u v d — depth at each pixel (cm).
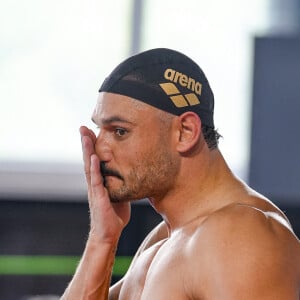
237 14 1163
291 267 350
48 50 1166
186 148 385
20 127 1170
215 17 1166
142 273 409
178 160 388
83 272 419
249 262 342
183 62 395
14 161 1156
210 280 347
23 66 1165
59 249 938
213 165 396
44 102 1171
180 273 364
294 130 1067
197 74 397
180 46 1176
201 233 363
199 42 1170
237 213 363
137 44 1179
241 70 1156
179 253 371
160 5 1178
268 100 1072
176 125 386
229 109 1152
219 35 1165
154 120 381
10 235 936
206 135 395
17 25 1160
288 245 358
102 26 1173
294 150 1066
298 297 349
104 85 390
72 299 418
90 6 1171
